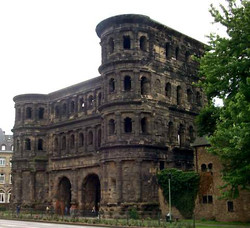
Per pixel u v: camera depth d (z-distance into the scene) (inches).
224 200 2265.0
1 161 5374.0
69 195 3361.2
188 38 3016.7
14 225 1882.4
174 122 2787.9
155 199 2519.7
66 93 3351.4
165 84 2765.7
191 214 2390.5
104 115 2618.1
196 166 2452.0
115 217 2407.7
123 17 2613.2
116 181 2484.0
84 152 3085.6
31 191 3373.5
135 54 2593.5
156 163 2583.7
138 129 2524.6
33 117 3494.1
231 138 1382.9
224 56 1593.3
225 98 1577.3
